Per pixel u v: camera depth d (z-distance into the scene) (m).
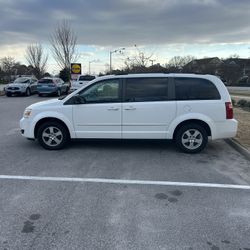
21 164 6.86
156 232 3.97
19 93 29.20
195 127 7.71
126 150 8.09
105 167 6.68
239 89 46.19
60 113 7.87
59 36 45.19
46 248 3.60
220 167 6.78
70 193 5.21
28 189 5.37
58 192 5.24
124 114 7.71
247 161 7.26
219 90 7.68
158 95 7.71
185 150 7.83
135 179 5.95
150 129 7.74
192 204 4.83
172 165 6.88
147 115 7.66
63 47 45.31
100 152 7.89
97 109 7.77
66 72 45.09
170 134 7.74
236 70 57.72
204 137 7.76
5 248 3.60
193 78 7.72
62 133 8.00
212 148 8.43
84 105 7.80
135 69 34.25
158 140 8.37
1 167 6.63
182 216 4.42
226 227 4.12
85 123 7.86
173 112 7.64
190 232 3.98
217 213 4.53
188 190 5.42
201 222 4.25
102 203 4.82
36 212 4.48
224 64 56.97
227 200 5.01
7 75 54.06
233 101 21.33
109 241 3.75
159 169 6.58
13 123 12.57
